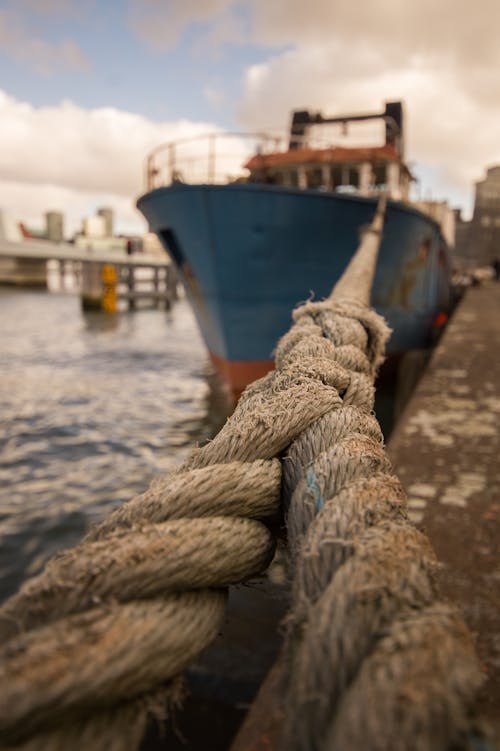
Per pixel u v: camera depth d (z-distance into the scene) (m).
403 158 11.81
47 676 0.55
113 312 39.62
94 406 13.49
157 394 14.92
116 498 8.10
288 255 8.26
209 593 0.81
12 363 19.09
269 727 1.63
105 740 0.61
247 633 3.75
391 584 0.63
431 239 11.43
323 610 0.62
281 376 1.32
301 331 1.87
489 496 2.97
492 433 3.96
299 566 0.74
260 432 1.04
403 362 11.09
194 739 3.09
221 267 8.45
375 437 1.12
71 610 0.67
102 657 0.60
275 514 1.00
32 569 6.12
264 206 7.82
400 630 0.56
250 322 8.90
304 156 10.41
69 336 26.41
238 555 0.84
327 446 1.03
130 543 0.75
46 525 7.15
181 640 0.70
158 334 28.14
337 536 0.75
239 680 3.39
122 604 0.69
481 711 0.50
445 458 3.52
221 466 0.95
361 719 0.49
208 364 19.67
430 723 0.47
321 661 0.58
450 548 2.48
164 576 0.73
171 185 8.23
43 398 14.17
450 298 19.28
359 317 2.10
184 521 0.83
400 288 10.45
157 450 10.40
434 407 4.66
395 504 0.83
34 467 9.34
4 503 7.84
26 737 0.56
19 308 42.56
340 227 8.14
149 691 0.67
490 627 1.96
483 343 7.62
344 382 1.39
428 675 0.51
